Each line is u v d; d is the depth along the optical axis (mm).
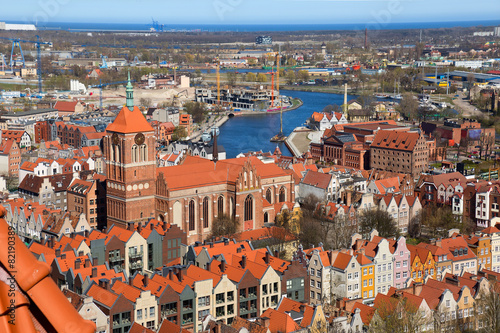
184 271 190125
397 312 166125
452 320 179000
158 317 173375
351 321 163250
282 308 169250
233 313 188875
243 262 199875
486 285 190375
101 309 165625
